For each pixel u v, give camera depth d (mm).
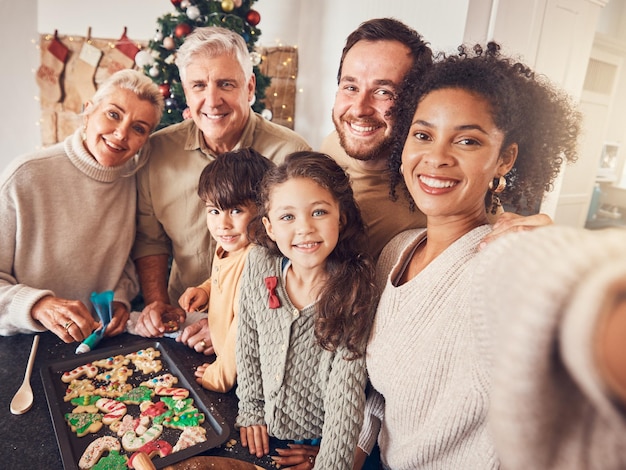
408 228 992
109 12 3162
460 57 644
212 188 931
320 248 725
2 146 3250
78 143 1200
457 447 600
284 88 3377
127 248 1358
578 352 163
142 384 900
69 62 3170
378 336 703
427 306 629
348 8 2801
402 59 920
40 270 1209
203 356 1038
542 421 194
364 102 956
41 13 3084
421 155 624
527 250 224
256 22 2281
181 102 2180
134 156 1321
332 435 712
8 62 3115
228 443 776
